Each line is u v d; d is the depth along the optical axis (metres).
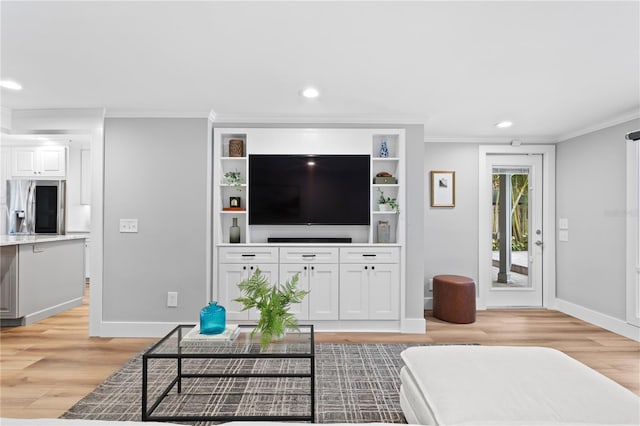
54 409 2.25
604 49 2.25
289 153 3.87
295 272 3.77
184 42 2.20
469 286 4.14
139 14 1.88
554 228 4.82
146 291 3.68
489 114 3.71
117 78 2.79
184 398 2.39
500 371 1.69
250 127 3.88
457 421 1.31
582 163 4.32
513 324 4.11
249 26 2.00
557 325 4.08
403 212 3.82
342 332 3.78
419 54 2.34
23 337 3.62
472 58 2.40
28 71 2.66
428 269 4.79
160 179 3.69
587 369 1.73
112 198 3.68
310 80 2.80
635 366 2.95
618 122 3.78
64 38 2.15
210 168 3.77
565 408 1.37
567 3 1.77
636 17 1.88
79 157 6.09
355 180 3.90
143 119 3.68
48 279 4.32
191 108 3.57
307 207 3.90
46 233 5.78
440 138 4.76
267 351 2.11
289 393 2.48
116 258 3.68
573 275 4.47
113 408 2.26
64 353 3.19
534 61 2.43
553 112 3.61
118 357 3.10
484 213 4.80
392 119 3.84
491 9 1.83
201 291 3.68
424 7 1.81
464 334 3.76
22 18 1.92
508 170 4.92
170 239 3.69
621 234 3.75
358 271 3.79
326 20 1.94
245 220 4.03
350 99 3.26
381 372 2.83
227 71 2.64
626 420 1.30
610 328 3.87
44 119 3.64
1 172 5.80
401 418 2.18
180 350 2.11
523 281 4.92
